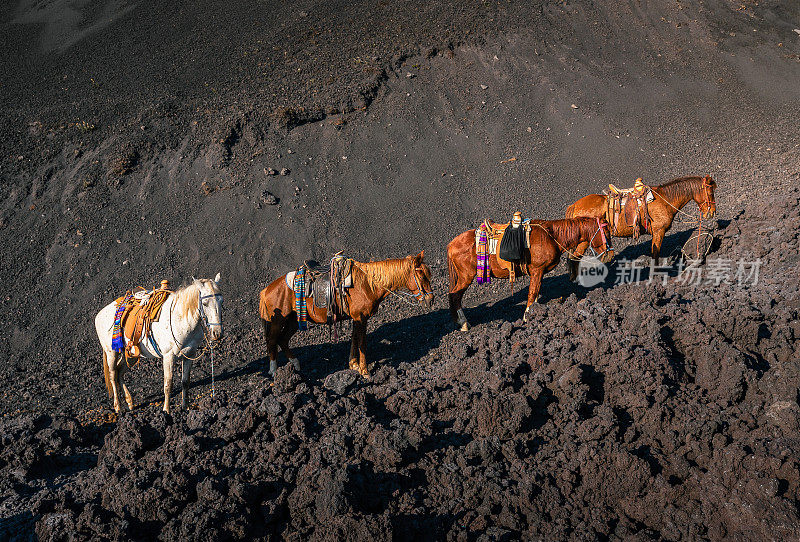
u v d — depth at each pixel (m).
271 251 14.74
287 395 7.35
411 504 6.07
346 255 14.91
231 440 7.07
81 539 5.60
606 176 17.78
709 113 20.72
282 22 24.25
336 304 9.20
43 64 22.08
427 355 10.05
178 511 5.85
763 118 20.41
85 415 9.44
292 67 20.88
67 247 14.26
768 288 10.57
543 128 19.48
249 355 11.45
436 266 14.55
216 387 10.23
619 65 22.72
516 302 12.25
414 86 20.28
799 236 11.92
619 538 5.78
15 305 12.98
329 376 8.16
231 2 26.38
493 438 6.73
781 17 26.00
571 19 24.77
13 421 8.23
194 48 22.64
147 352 8.83
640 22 25.08
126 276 13.88
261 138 17.41
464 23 23.53
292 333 10.03
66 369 11.56
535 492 6.16
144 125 17.28
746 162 18.05
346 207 16.05
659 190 11.73
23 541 5.85
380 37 22.67
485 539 5.64
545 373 7.93
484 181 17.34
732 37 24.62
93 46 23.34
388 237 15.48
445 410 7.47
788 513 5.54
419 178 17.22
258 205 15.59
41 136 16.92
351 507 5.76
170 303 8.55
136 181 15.98
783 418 6.76
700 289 10.68
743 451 6.20
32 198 15.35
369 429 6.86
